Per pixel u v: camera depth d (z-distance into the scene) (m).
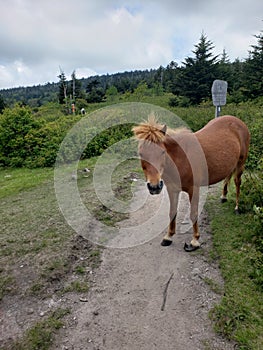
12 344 2.31
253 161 5.73
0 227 4.52
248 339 2.18
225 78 23.17
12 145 9.64
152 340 2.29
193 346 2.20
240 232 3.67
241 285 2.76
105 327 2.45
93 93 30.03
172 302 2.68
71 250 3.68
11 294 2.91
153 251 3.55
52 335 2.38
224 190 4.56
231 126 3.88
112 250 3.65
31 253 3.67
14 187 6.82
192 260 3.28
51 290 2.95
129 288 2.93
